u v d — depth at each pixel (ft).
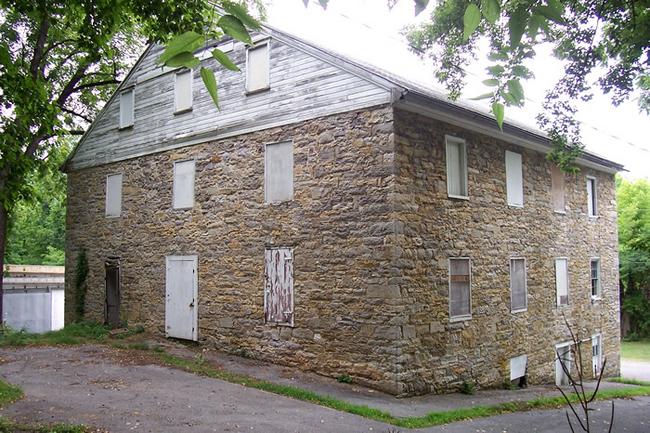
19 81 18.26
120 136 58.23
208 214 48.49
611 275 64.85
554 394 44.52
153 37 31.19
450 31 38.29
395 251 36.22
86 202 61.77
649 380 66.44
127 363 41.47
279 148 43.47
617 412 39.04
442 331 39.50
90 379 35.99
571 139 38.93
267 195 43.93
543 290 51.90
